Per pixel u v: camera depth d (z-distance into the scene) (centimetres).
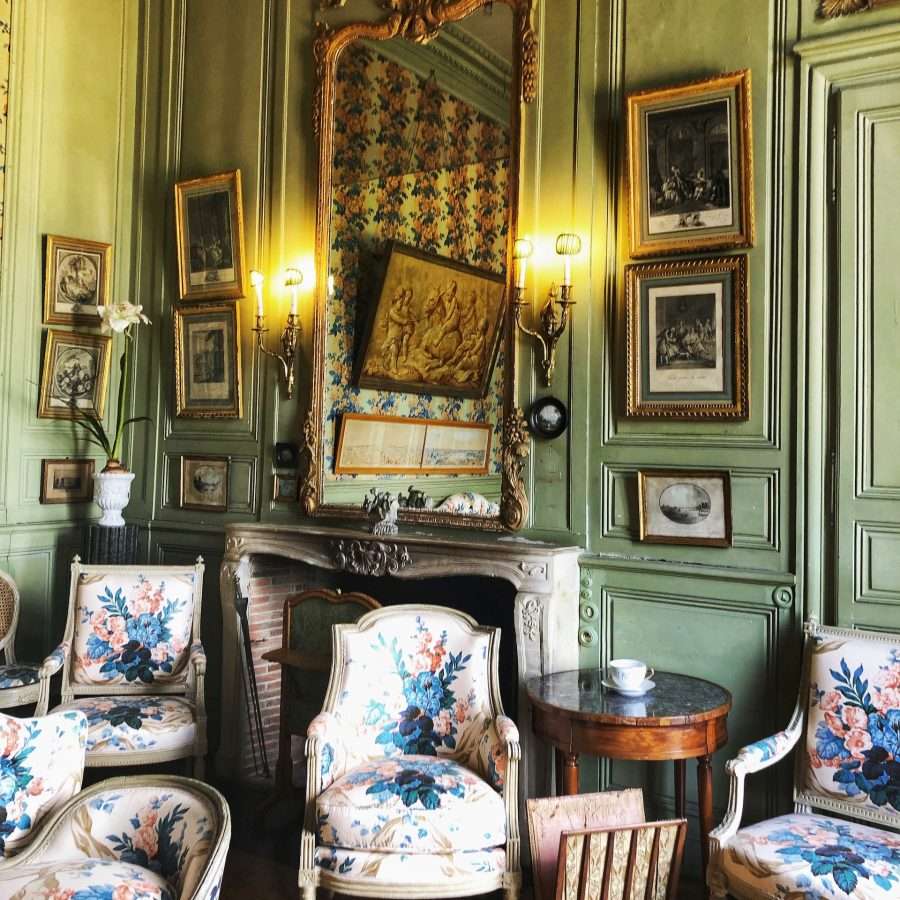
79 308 448
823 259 287
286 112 414
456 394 354
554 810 247
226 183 423
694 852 303
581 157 331
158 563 452
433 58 364
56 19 438
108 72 461
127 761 315
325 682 349
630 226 316
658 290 312
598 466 327
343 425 387
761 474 296
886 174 276
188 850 179
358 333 385
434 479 360
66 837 196
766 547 294
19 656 426
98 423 438
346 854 243
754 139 297
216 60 441
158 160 461
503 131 345
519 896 265
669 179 309
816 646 264
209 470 435
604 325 327
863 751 249
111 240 464
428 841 240
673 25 315
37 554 436
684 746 260
